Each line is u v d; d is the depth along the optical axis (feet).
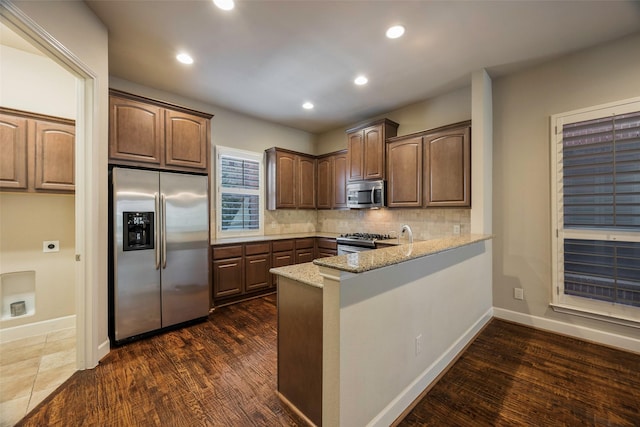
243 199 14.40
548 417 5.32
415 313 6.01
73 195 9.36
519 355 7.61
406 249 6.01
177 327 9.42
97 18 6.96
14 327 8.45
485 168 9.66
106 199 7.39
